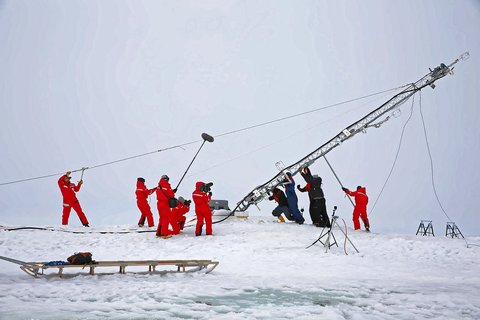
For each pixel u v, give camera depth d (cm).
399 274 943
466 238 1485
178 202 1488
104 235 1441
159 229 1405
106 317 574
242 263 1062
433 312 612
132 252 1199
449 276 921
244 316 587
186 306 639
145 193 1664
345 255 1164
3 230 1468
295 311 614
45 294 701
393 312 610
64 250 1220
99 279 849
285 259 1113
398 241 1343
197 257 1137
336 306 650
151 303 652
